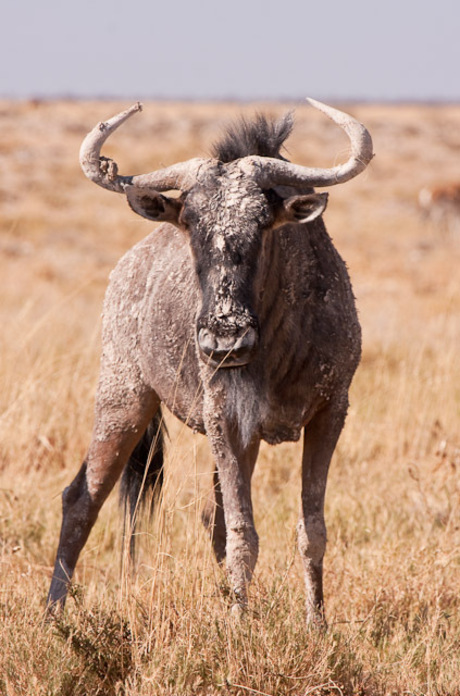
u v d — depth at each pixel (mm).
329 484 24844
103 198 99625
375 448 28000
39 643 15352
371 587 18266
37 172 109625
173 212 16328
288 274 16547
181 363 17375
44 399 29094
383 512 22703
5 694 14297
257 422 16719
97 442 19891
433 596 18109
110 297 20172
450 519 21156
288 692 14195
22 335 32562
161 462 20219
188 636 14922
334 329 17047
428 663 15258
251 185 15852
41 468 26234
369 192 111250
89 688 14742
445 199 95188
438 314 49906
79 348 34531
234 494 16609
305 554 16984
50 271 64250
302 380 16875
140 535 19891
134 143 135500
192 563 16672
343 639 15398
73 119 159375
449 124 184250
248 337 14805
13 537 22031
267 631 14688
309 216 15891
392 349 38781
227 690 14102
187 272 18016
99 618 15609
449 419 29375
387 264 73562
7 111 163250
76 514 19875
